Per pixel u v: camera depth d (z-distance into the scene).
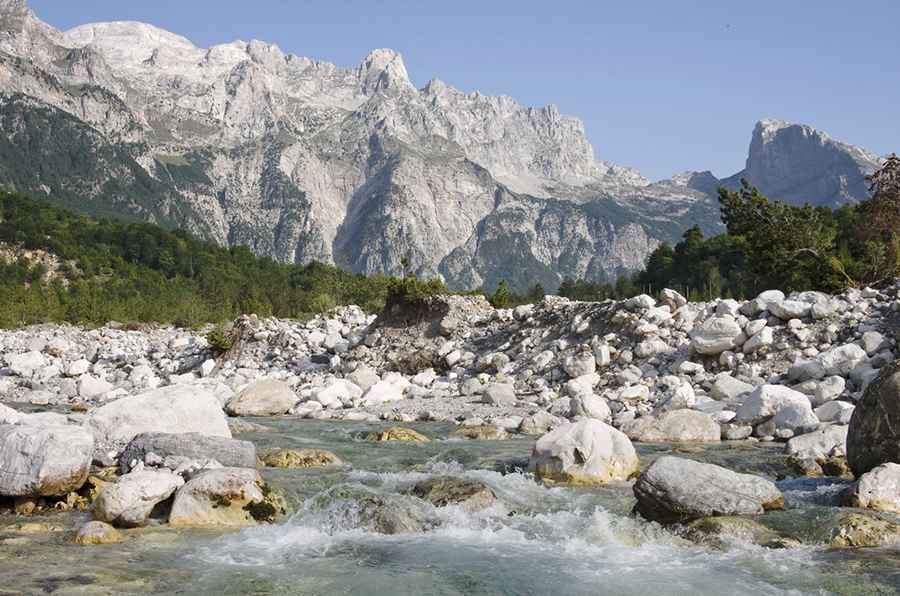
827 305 24.92
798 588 8.44
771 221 48.44
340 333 39.47
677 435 18.05
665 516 11.08
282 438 19.17
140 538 10.48
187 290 120.00
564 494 12.59
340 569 9.28
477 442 18.36
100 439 15.25
